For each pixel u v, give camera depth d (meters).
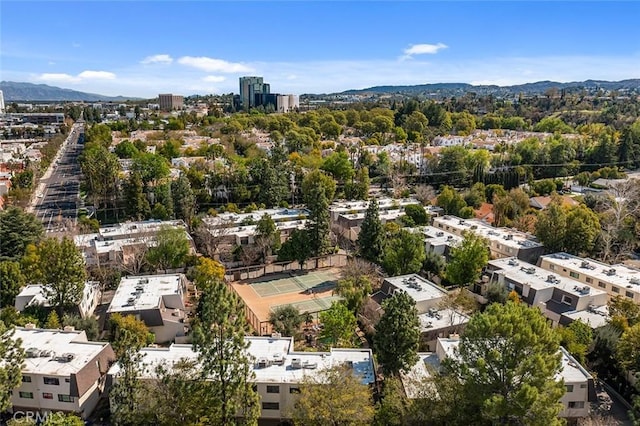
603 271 72.12
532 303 64.88
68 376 44.81
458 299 61.53
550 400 32.34
